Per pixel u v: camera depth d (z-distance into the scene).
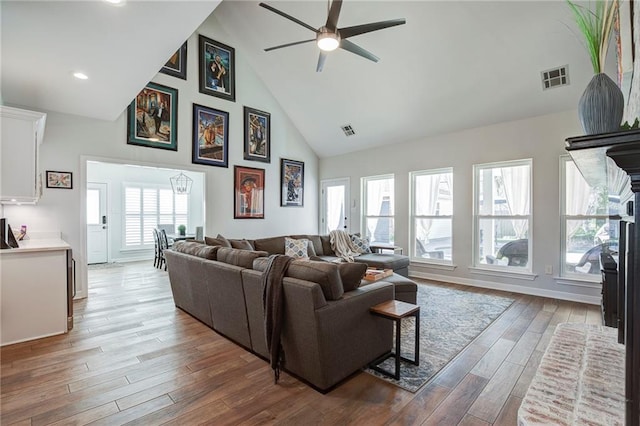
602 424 0.84
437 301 4.10
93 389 2.10
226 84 5.76
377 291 2.43
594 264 4.03
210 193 5.55
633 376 0.68
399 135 5.82
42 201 3.93
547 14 3.27
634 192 0.65
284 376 2.27
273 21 4.82
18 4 1.96
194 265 3.30
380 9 3.86
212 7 2.09
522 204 4.62
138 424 1.76
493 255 4.89
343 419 1.80
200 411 1.87
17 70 2.87
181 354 2.62
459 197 5.16
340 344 2.12
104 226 7.44
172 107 5.07
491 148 4.81
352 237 5.75
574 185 4.16
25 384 2.16
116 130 4.51
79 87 3.26
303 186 7.20
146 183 8.09
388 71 4.66
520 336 2.96
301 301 2.07
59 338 2.94
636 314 0.68
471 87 4.39
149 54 2.62
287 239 5.19
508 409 1.88
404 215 5.89
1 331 2.77
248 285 2.56
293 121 6.89
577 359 1.21
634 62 1.44
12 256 2.82
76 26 2.22
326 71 5.18
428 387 2.12
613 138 0.72
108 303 4.07
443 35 3.89
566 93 3.94
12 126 2.92
